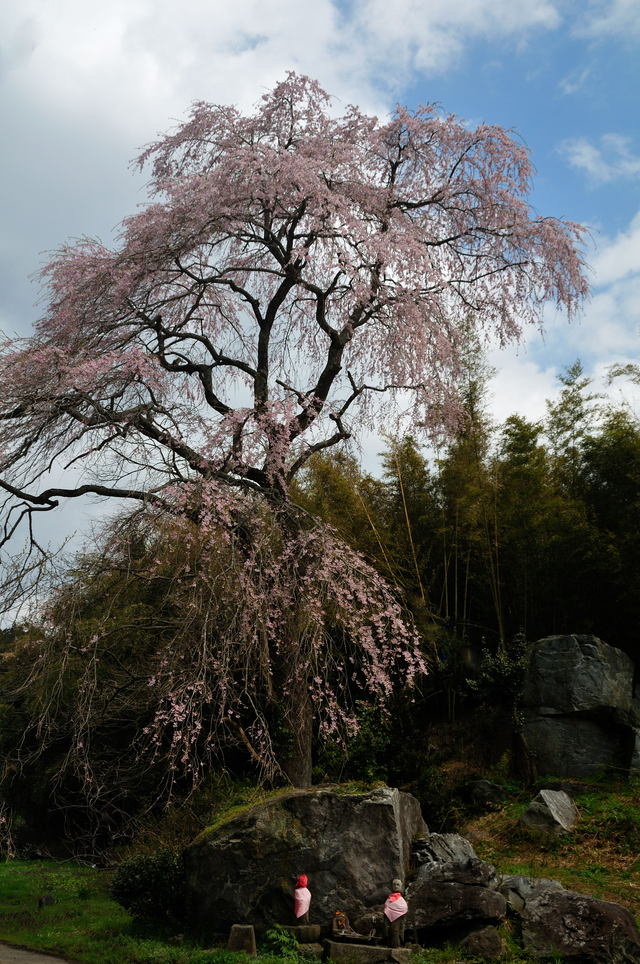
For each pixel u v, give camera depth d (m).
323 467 15.98
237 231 13.11
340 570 11.05
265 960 7.31
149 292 13.12
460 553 16.36
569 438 16.00
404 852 8.91
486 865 8.18
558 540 14.80
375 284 12.56
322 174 12.88
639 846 10.63
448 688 15.93
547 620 16.03
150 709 12.09
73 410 11.17
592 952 7.26
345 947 7.57
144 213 13.01
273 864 8.47
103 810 12.72
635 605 14.59
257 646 10.34
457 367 13.97
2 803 12.48
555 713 13.90
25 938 9.02
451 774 14.18
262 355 13.20
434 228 14.41
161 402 12.93
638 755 13.05
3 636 11.02
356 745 12.98
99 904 10.30
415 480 16.86
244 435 11.20
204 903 8.61
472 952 7.48
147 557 10.99
